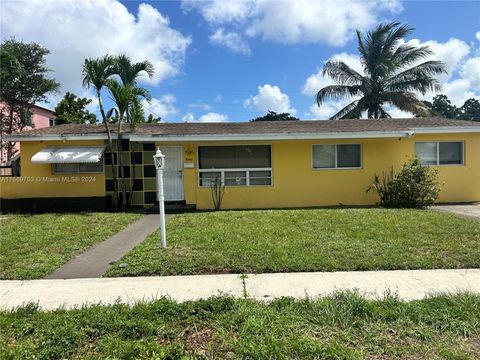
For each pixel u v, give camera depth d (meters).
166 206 12.75
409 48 24.83
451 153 13.45
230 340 3.31
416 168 11.98
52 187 12.86
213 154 13.09
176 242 6.95
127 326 3.55
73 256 6.52
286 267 5.54
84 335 3.44
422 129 12.95
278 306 4.01
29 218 10.52
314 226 8.25
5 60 20.00
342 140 13.13
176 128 14.17
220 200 12.91
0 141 21.11
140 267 5.62
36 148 12.87
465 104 48.47
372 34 25.06
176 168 13.27
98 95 12.16
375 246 6.50
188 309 3.90
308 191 13.19
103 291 4.79
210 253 6.16
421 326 3.54
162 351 3.10
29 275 5.48
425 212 10.26
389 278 5.10
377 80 24.95
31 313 4.03
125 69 12.49
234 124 15.45
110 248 7.07
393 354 3.10
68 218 10.44
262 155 13.18
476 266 5.58
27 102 22.31
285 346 3.13
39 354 3.13
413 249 6.32
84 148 12.72
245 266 5.61
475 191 13.41
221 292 4.52
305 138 12.36
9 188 12.78
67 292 4.79
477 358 3.02
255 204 13.09
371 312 3.77
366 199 13.26
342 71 25.38
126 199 13.13
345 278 5.12
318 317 3.71
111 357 3.08
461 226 8.03
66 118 27.69
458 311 3.80
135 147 13.17
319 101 25.97
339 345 3.17
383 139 13.23
